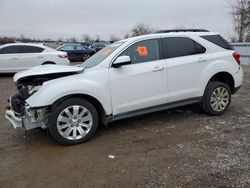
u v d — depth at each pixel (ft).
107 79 14.21
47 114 13.42
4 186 10.18
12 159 12.36
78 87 13.39
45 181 10.44
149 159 11.93
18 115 13.66
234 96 24.27
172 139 14.14
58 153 12.85
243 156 11.91
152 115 18.39
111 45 16.51
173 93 16.07
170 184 9.89
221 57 17.52
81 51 73.72
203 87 17.04
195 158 11.84
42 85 13.21
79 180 10.43
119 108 14.69
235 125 16.07
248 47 52.65
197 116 17.99
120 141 14.08
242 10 87.04
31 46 41.01
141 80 14.98
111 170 11.09
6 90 30.35
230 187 9.58
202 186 9.70
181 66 16.07
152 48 15.66
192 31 17.78
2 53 39.83
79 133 13.83
